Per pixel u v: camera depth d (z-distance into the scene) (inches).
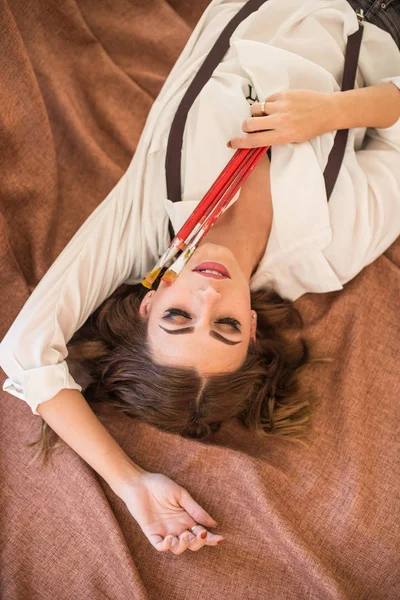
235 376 46.7
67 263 48.5
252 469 48.4
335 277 52.5
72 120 58.2
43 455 48.9
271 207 49.1
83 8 60.2
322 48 49.9
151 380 46.0
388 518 49.5
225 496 48.8
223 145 48.5
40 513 47.7
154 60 62.1
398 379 54.2
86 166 58.7
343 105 47.2
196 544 43.8
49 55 58.1
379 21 52.8
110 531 46.3
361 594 47.9
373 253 53.9
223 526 48.2
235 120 48.4
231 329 44.6
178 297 44.0
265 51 47.7
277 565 47.7
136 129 60.4
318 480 50.4
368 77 52.9
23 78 51.6
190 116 49.0
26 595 46.0
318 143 48.3
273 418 51.7
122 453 46.6
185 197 48.5
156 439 50.2
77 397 46.6
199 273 43.9
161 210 49.4
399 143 51.5
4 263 52.5
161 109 50.6
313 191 47.6
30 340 45.6
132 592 44.8
